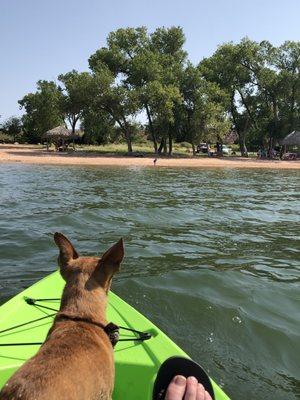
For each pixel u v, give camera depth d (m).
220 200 17.25
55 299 5.19
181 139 53.88
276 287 7.21
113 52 50.00
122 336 4.44
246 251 9.48
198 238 10.53
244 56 53.56
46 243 9.37
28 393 2.11
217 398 3.60
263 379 4.51
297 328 5.70
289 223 12.84
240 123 58.16
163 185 22.22
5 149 52.25
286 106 55.19
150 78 48.25
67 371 2.30
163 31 54.12
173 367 3.39
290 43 53.22
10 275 7.32
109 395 2.61
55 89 71.38
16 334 4.38
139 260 8.42
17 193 17.05
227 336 5.41
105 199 16.14
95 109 48.06
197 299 6.44
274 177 30.17
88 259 3.15
